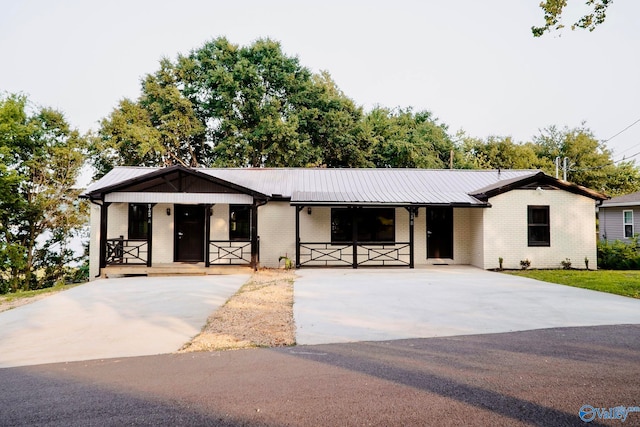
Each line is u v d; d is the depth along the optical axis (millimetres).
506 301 8414
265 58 28609
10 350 5496
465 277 12148
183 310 7891
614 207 20781
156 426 3250
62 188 22016
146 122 28469
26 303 8969
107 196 12914
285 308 7918
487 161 41562
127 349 5480
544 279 11602
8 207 20234
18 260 19703
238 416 3402
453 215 15734
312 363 4770
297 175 17312
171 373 4500
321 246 15391
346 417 3350
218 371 4543
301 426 3207
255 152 28438
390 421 3270
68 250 22953
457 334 6004
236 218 15328
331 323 6738
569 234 14359
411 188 15742
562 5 9641
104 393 3951
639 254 15820
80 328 6625
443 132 39719
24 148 21625
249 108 28109
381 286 10477
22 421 3365
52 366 4812
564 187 14336
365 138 30328
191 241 15227
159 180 13219
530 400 3648
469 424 3201
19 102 20516
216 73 27266
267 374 4414
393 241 15656
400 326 6512
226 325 6695
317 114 29547
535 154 42438
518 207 14219
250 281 11664
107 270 12820
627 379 4141
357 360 4855
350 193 14820
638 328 6219
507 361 4746
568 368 4484
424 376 4285
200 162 32062
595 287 10016
